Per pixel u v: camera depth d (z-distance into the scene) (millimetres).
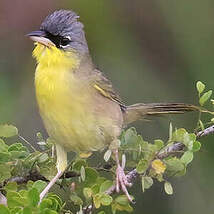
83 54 10609
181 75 14367
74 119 10367
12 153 9695
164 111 11547
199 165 13258
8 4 14375
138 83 14055
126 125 11727
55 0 14492
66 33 10516
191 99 14117
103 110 10562
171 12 14617
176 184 13203
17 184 9711
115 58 14578
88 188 9203
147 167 9133
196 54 14289
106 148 10750
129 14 14922
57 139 10492
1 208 8422
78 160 10016
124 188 9641
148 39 14797
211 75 14094
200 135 9453
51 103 10336
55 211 8570
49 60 10406
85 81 10469
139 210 13117
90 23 14789
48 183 10023
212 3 14430
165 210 13133
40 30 10594
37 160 9781
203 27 14391
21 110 13516
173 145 9398
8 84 13922
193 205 13094
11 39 14414
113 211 9469
